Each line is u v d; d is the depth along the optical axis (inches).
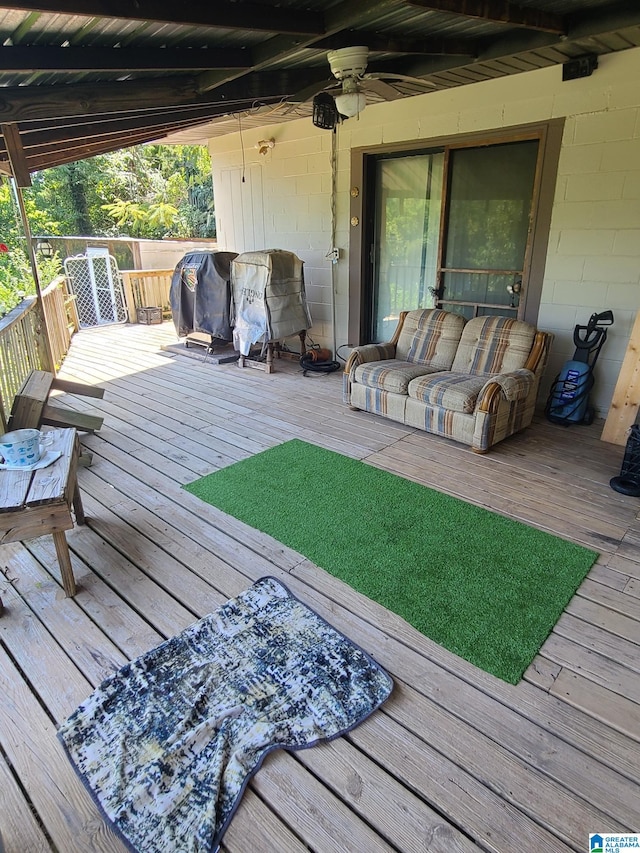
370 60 159.5
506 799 59.6
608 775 62.5
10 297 288.0
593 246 161.5
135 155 657.0
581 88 151.9
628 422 152.5
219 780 61.1
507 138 170.2
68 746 65.4
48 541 109.3
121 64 112.0
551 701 72.0
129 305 350.0
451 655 79.5
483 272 189.3
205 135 268.1
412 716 69.6
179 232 672.4
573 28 124.3
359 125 207.5
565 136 158.1
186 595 92.5
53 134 161.6
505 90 166.1
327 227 233.5
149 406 190.2
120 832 56.4
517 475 136.1
